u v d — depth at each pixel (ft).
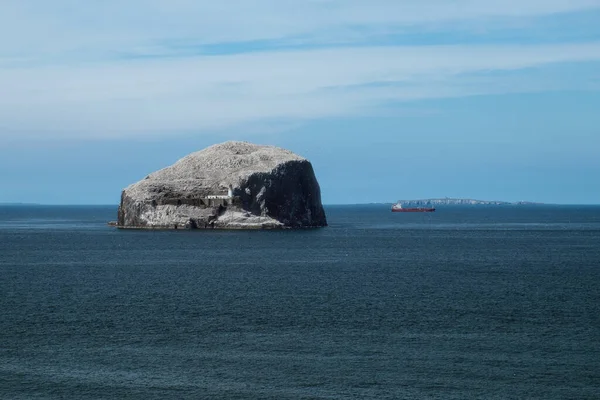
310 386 178.50
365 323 249.55
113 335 230.27
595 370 191.21
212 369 191.93
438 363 197.16
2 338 225.97
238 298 306.96
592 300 303.89
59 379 183.52
